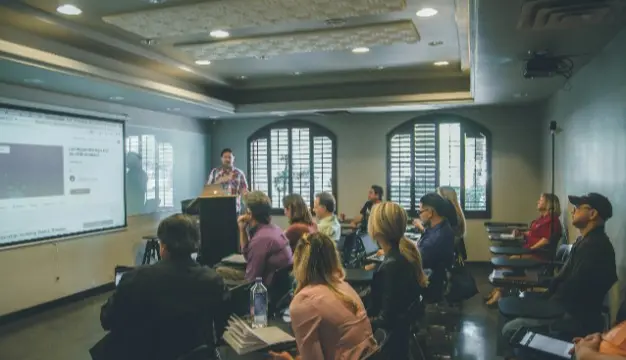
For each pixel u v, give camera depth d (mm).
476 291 4375
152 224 6922
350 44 4586
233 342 2066
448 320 4695
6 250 4793
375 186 6871
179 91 5789
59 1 3463
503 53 3629
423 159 7711
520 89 5484
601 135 3660
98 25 4066
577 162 4594
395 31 4125
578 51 3584
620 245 3188
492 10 2584
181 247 2039
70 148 5535
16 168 4906
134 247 6547
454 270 4371
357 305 2047
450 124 7590
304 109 7008
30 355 3975
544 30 2996
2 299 4766
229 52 4867
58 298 5391
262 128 8414
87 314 5098
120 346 1966
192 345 1990
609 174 3441
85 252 5738
